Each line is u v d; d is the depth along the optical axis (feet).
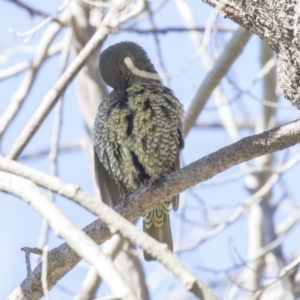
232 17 28.99
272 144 28.84
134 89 40.98
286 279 41.09
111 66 43.45
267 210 46.26
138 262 44.19
